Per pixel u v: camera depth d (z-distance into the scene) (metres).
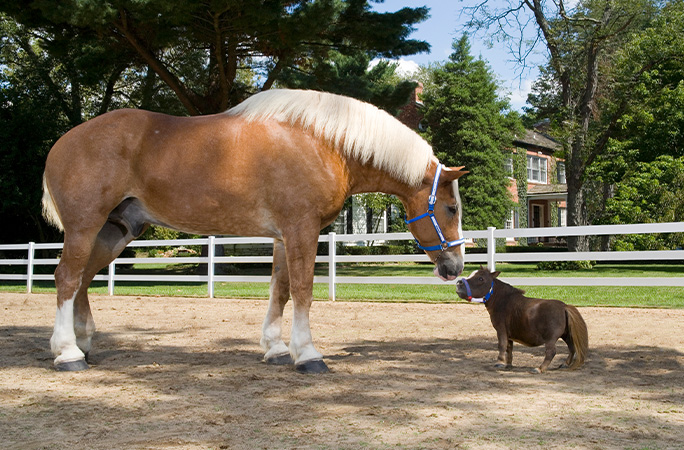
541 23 21.67
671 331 6.81
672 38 22.95
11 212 23.20
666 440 2.88
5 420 3.24
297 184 4.54
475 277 4.73
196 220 4.66
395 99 19.28
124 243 4.98
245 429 3.06
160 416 3.31
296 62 20.06
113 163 4.52
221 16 15.71
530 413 3.36
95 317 8.85
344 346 5.96
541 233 10.14
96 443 2.84
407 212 5.05
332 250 11.44
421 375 4.46
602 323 7.56
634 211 20.50
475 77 30.64
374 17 17.67
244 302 11.52
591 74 22.27
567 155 22.81
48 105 23.02
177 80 19.02
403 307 9.92
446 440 2.87
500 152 31.08
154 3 14.05
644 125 23.84
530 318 4.57
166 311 9.79
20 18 16.52
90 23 14.35
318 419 3.23
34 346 6.08
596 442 2.84
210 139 4.57
